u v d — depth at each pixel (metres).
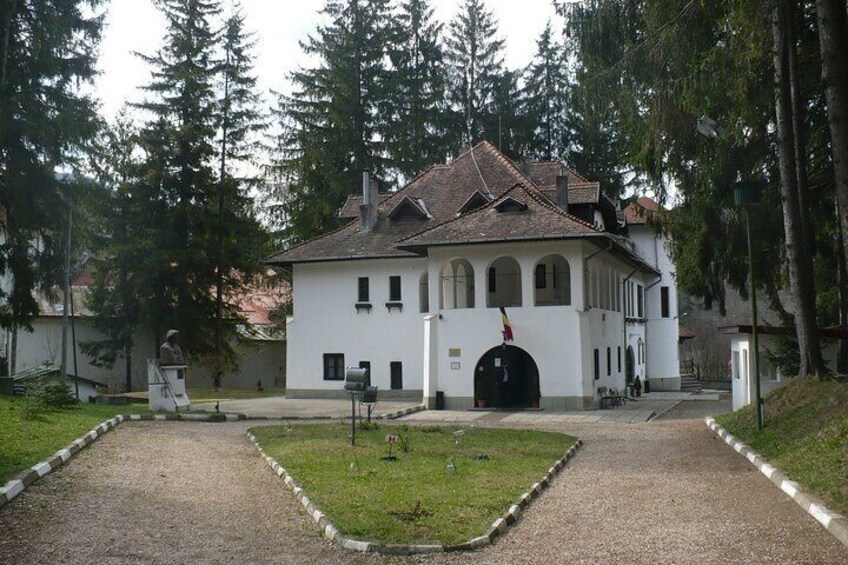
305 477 12.25
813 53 19.61
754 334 17.31
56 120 28.12
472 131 55.06
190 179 43.00
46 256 29.92
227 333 44.28
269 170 46.41
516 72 56.19
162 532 9.05
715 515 10.02
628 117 19.94
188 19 43.97
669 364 47.47
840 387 16.30
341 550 8.41
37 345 44.47
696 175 21.45
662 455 16.33
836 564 7.59
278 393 41.28
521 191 32.62
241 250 43.50
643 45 18.78
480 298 31.52
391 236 36.66
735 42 17.31
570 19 20.19
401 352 35.50
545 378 30.59
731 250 22.64
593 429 22.62
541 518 10.10
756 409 17.89
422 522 9.28
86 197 30.55
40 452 13.50
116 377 46.84
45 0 28.67
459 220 32.22
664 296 47.56
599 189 35.91
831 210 22.42
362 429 19.56
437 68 54.31
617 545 8.66
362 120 47.19
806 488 10.66
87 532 8.88
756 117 18.61
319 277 37.09
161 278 41.81
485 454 15.18
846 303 24.81
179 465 14.07
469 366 31.41
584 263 30.92
